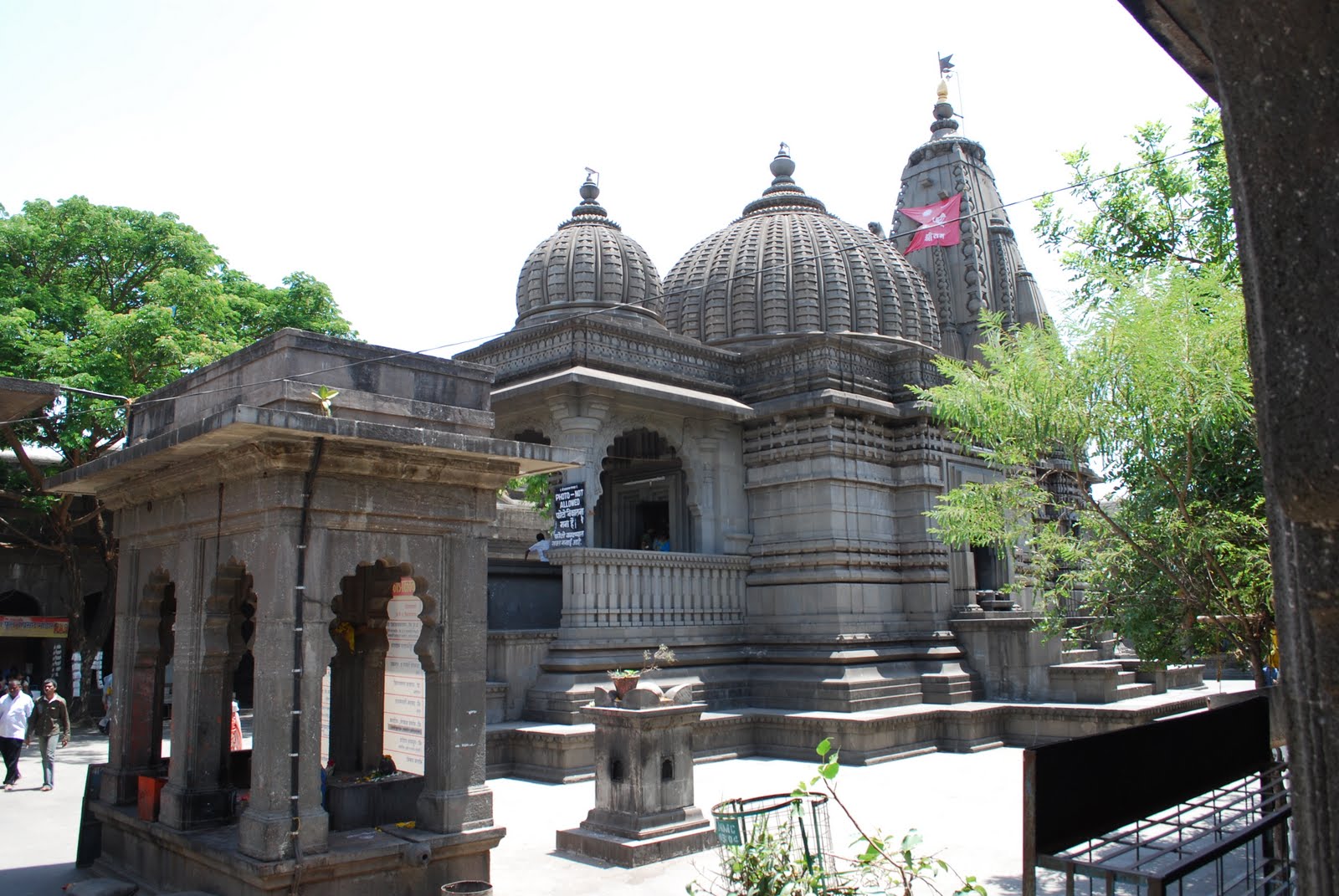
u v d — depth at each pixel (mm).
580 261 21047
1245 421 7668
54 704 13453
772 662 16766
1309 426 1636
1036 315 28109
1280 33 1688
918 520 17891
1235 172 1786
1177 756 5152
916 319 22906
